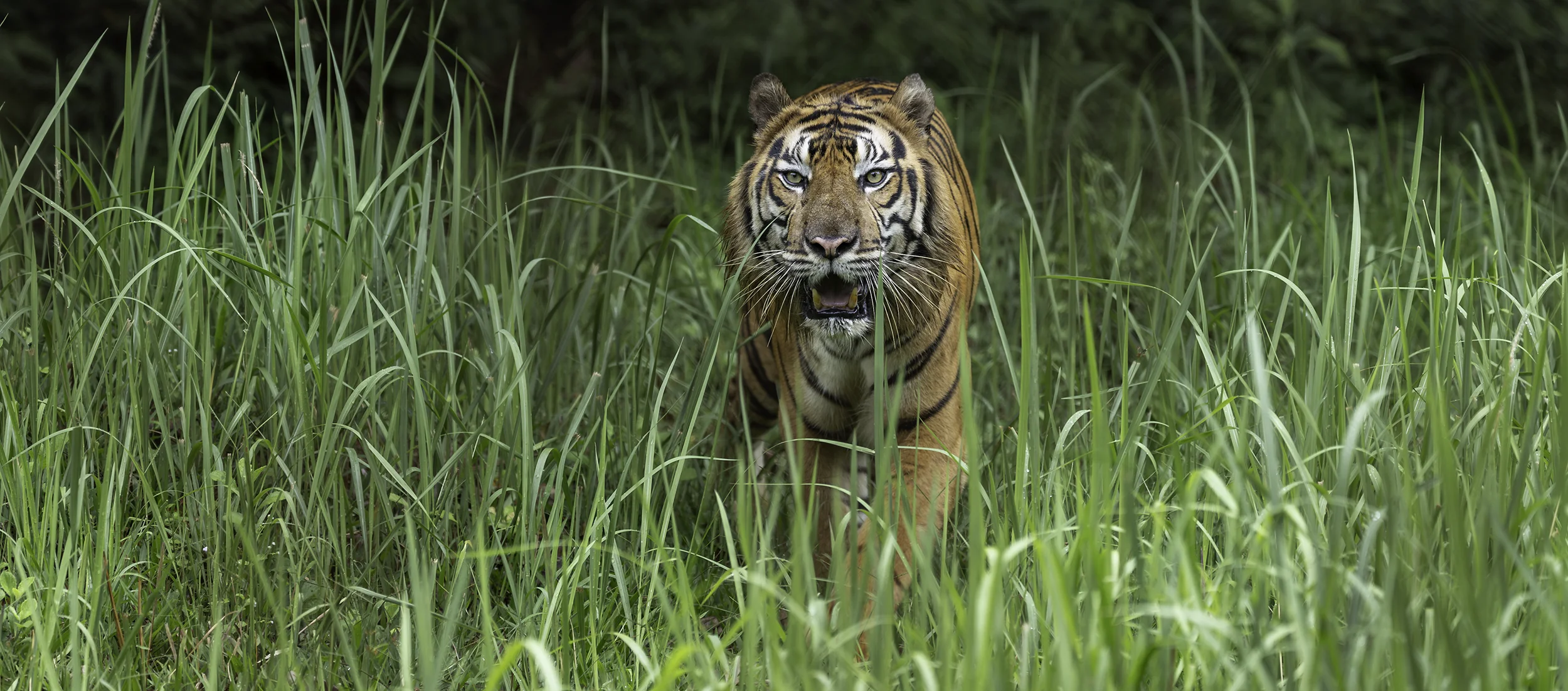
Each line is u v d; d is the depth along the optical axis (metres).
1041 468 4.83
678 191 8.57
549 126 12.28
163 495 5.14
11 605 4.49
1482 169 5.19
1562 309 4.44
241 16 10.50
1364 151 12.55
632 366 6.38
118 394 5.20
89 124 10.21
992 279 8.09
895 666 3.77
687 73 12.56
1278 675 3.88
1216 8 13.58
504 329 5.45
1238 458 3.89
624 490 5.34
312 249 5.57
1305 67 13.80
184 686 4.34
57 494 4.59
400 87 11.34
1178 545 3.41
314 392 5.34
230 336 6.01
